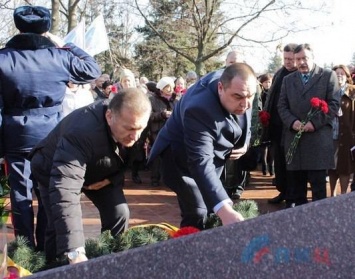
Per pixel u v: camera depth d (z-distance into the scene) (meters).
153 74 29.28
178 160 3.55
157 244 1.02
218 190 2.87
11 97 3.90
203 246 1.03
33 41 3.92
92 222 5.49
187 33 24.12
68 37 8.45
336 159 6.33
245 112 3.23
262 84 8.23
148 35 29.03
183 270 1.02
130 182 8.21
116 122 2.60
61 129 3.01
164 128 3.64
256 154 5.80
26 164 3.99
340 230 1.11
